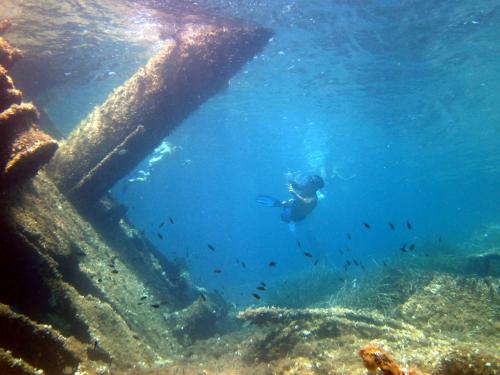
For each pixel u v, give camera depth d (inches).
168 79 381.7
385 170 2385.6
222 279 1684.3
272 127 1391.5
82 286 300.8
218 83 408.2
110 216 435.8
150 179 2384.4
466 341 307.9
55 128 599.8
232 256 2829.7
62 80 747.4
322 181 420.2
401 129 1311.5
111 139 385.7
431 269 544.7
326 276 677.3
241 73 803.4
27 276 237.5
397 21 560.7
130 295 359.9
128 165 389.1
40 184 328.8
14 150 204.4
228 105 1093.1
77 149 394.6
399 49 663.8
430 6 523.8
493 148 1556.3
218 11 482.0
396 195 4630.9
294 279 727.1
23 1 510.0
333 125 1299.2
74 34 617.9
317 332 288.7
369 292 496.7
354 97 965.8
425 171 2374.5
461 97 944.3
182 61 381.7
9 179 205.6
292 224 429.4
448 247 749.9
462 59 713.0
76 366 201.9
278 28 564.7
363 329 289.6
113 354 250.7
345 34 600.1
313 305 549.6
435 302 395.2
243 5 476.4
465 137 1376.7
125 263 419.8
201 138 1612.9
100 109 415.5
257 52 421.1
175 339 376.8
